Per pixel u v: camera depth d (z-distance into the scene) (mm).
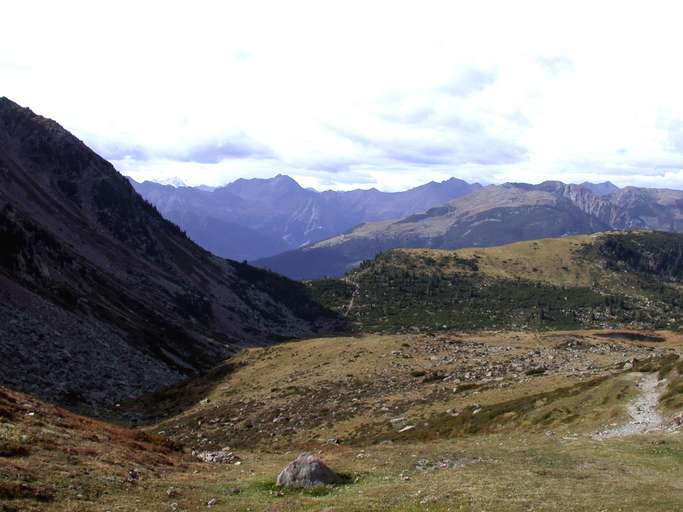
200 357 163375
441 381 78125
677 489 26703
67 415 42750
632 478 29422
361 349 99125
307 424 67938
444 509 23641
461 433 54344
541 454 37562
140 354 123062
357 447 50656
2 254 112250
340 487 30031
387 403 70375
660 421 44250
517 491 26609
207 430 72688
